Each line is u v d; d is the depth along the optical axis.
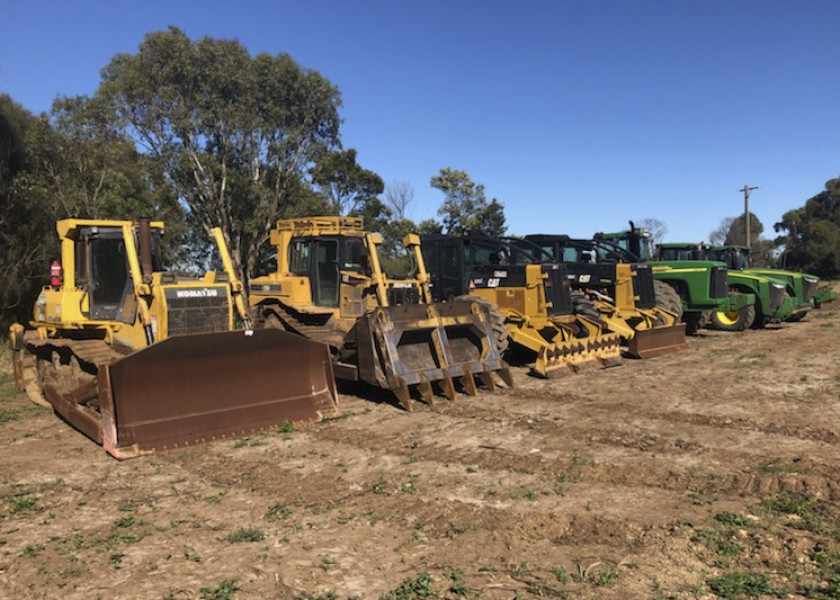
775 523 4.51
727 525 4.48
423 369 8.86
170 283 8.01
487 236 13.00
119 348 8.23
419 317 9.04
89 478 5.89
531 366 10.77
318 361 8.03
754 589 3.57
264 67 28.72
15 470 6.18
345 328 10.33
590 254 14.94
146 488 5.60
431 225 43.72
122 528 4.73
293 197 30.17
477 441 6.89
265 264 31.11
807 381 9.49
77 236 8.67
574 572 3.87
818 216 48.09
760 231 61.78
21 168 17.86
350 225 10.92
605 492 5.25
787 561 3.93
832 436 6.66
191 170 27.88
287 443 6.89
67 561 4.20
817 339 14.59
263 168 30.39
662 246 19.72
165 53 27.05
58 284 9.22
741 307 16.72
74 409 7.57
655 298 14.37
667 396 8.78
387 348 8.55
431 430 7.39
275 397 7.62
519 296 11.36
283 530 4.64
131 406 6.64
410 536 4.50
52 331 9.34
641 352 12.33
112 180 21.33
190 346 6.86
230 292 8.12
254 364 7.44
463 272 12.64
